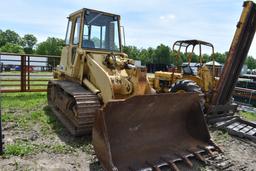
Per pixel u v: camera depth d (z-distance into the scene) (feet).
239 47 22.16
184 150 14.34
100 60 18.13
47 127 18.71
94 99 16.10
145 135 14.07
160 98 13.37
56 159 13.55
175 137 15.11
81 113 15.34
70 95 17.63
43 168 12.44
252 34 22.52
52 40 191.72
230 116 23.93
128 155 12.84
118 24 20.49
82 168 12.71
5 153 13.62
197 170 13.11
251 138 18.95
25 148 14.44
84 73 18.75
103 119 11.59
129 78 16.66
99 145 11.78
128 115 13.12
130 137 13.50
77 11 19.69
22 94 33.04
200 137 15.56
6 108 24.29
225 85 22.79
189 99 15.05
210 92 23.02
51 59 37.55
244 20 21.63
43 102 27.81
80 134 15.90
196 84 22.97
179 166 13.33
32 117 21.25
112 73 17.25
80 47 18.78
